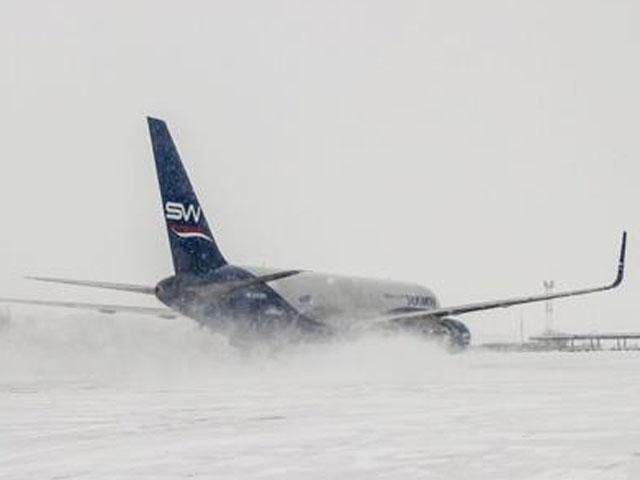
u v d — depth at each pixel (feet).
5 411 114.42
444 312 241.35
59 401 128.67
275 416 106.83
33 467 71.10
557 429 90.84
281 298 232.53
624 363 279.49
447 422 98.37
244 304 222.69
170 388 154.51
